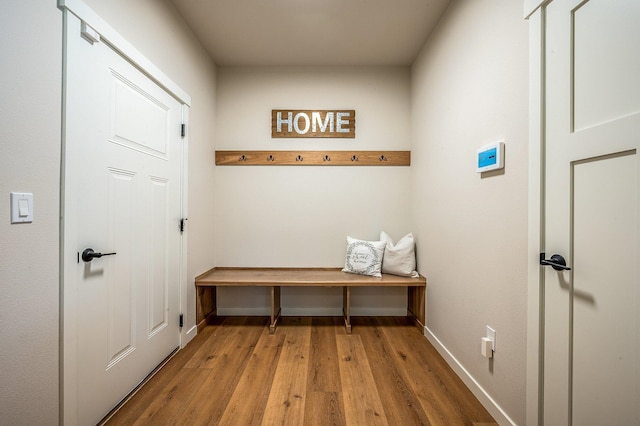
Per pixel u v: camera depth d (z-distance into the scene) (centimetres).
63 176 117
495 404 145
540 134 117
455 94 194
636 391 84
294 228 292
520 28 129
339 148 291
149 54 175
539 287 117
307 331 252
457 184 191
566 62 106
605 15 93
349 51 265
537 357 118
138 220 169
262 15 216
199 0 200
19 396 101
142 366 172
